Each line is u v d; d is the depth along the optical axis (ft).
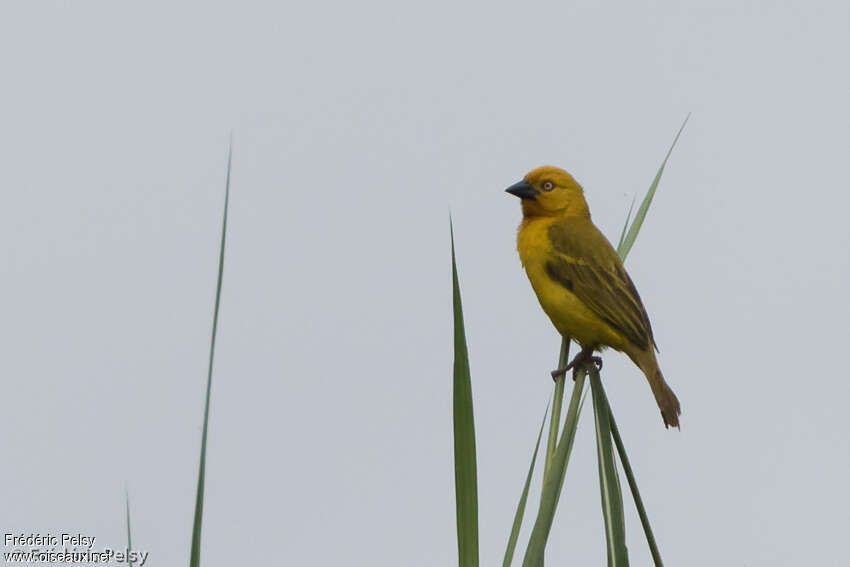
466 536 21.77
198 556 19.03
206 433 19.15
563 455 23.71
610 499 23.86
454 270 22.11
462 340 21.90
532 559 22.35
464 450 21.89
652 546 24.07
